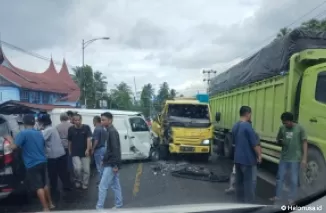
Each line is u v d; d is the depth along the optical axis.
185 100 14.16
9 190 6.32
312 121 7.46
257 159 6.63
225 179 9.41
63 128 8.59
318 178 7.12
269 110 9.75
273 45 9.58
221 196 7.51
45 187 6.44
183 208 5.48
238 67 13.34
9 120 7.12
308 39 8.48
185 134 12.80
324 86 7.34
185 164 12.18
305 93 7.78
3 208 6.41
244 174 6.64
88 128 8.45
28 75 36.34
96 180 9.41
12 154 6.38
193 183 9.03
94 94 53.47
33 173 6.18
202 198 7.30
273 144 9.49
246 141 6.61
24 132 6.16
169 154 13.65
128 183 8.99
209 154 13.23
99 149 8.98
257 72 10.71
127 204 6.81
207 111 13.67
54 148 7.59
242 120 6.79
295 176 6.78
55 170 7.67
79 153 8.30
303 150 6.77
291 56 8.34
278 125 9.00
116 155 6.34
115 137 6.35
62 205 6.79
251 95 11.54
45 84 37.22
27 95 32.72
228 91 14.80
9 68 33.00
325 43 8.48
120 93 71.88
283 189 6.86
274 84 9.38
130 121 12.90
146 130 13.41
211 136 13.05
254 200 6.61
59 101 39.41
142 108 80.25
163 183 9.00
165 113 13.81
